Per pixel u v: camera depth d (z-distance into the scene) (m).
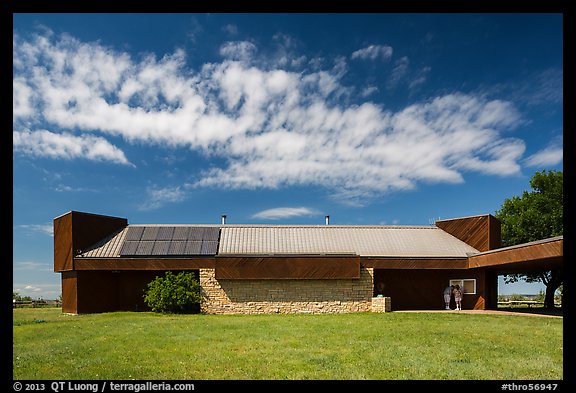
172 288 19.09
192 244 21.58
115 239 22.19
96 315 18.20
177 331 12.35
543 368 7.91
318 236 23.78
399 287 22.17
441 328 12.98
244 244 22.47
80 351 9.38
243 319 15.91
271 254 20.12
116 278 21.67
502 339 10.93
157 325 13.83
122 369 7.84
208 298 19.66
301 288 19.95
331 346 9.93
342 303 20.00
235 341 10.60
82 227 20.92
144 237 22.00
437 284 22.22
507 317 16.44
